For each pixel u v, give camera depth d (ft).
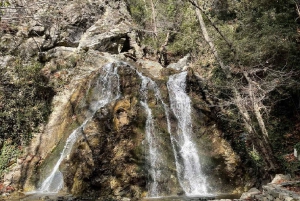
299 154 24.98
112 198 26.50
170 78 40.52
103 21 51.52
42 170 31.30
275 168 29.50
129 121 31.30
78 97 37.06
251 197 26.00
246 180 31.07
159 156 30.66
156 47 56.54
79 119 34.53
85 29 49.32
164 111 35.06
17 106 35.91
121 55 48.70
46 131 35.29
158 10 62.28
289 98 39.93
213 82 41.98
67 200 25.58
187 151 32.58
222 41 42.50
